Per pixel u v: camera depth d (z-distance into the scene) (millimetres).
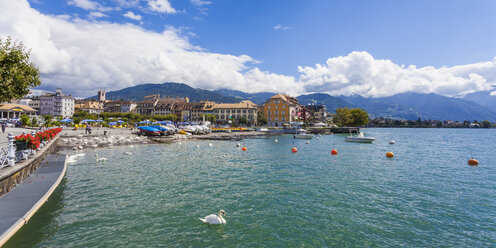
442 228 11461
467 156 36062
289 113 123250
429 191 17203
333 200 15023
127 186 17188
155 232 10516
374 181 19812
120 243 9531
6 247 8922
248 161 28875
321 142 58000
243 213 12812
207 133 71375
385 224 11781
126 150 36438
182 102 164625
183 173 21719
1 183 11734
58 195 14977
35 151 18609
